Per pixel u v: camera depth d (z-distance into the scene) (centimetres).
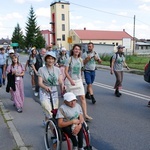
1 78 1185
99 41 7588
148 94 1008
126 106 815
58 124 429
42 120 661
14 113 730
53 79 521
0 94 1016
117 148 492
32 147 488
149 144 509
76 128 412
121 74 965
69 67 641
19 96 743
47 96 525
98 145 507
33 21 7512
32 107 805
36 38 7288
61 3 7550
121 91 1077
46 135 473
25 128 597
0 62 1179
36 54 1077
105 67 2231
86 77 848
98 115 714
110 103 857
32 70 1096
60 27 7612
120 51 949
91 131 586
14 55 759
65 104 442
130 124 633
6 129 585
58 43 7562
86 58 817
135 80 1421
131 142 520
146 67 1217
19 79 745
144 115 712
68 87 647
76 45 645
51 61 521
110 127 612
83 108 660
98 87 1183
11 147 481
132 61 2830
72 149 437
